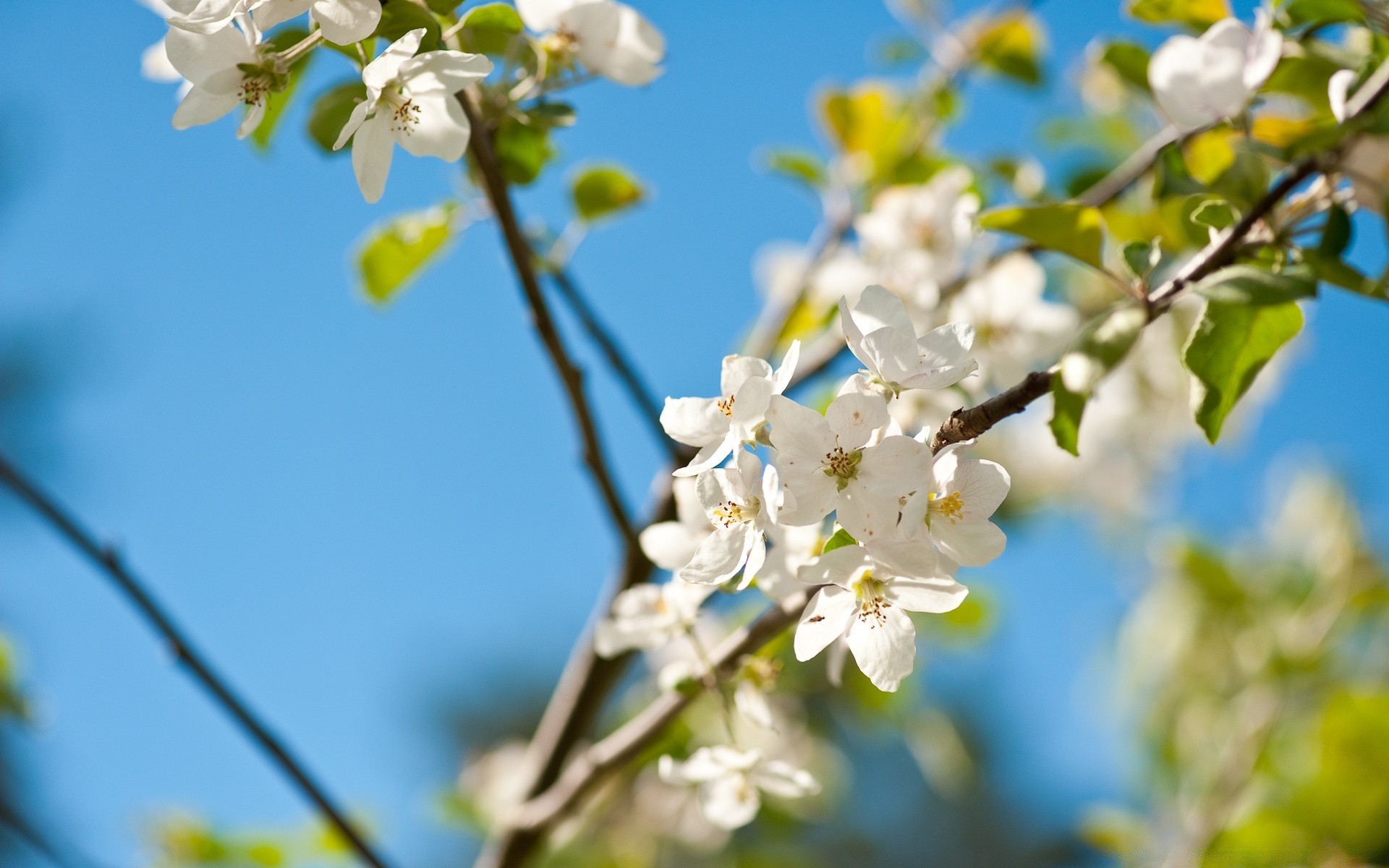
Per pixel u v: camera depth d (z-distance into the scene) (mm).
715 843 1539
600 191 1235
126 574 1162
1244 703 1563
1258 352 1020
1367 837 1357
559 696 1224
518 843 1180
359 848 1179
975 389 1188
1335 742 1399
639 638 1073
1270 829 1393
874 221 1252
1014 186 1347
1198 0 1110
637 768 1288
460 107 1036
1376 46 1062
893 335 990
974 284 1239
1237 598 1649
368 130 1024
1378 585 1580
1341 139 1025
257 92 1023
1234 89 1040
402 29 1039
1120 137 1533
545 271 1214
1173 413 1678
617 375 1213
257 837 1371
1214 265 1022
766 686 1071
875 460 979
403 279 1237
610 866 1552
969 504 993
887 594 998
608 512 1191
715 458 989
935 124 1457
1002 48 1477
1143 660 1722
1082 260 1045
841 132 1438
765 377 994
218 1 1004
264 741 1174
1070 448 997
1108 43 1203
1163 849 1419
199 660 1168
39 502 1156
